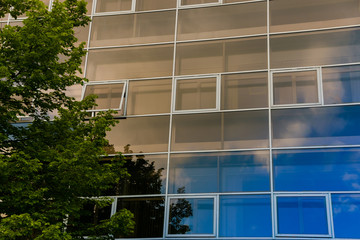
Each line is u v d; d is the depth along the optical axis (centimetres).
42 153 1191
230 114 1620
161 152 1623
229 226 1480
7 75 1108
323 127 1530
